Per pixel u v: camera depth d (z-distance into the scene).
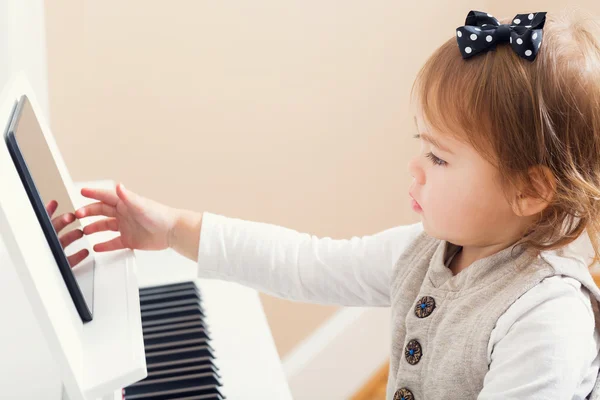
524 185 0.74
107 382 0.60
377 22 1.75
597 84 0.73
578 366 0.70
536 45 0.71
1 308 0.74
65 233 0.72
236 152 1.62
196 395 0.92
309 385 1.91
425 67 0.77
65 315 0.59
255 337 1.04
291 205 1.76
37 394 0.79
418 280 0.86
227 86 1.56
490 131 0.73
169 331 1.01
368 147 1.85
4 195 0.52
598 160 0.75
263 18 1.56
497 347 0.73
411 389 0.82
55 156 0.86
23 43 1.18
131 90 1.44
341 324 1.95
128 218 0.90
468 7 1.96
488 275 0.77
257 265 0.94
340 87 1.74
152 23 1.42
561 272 0.74
